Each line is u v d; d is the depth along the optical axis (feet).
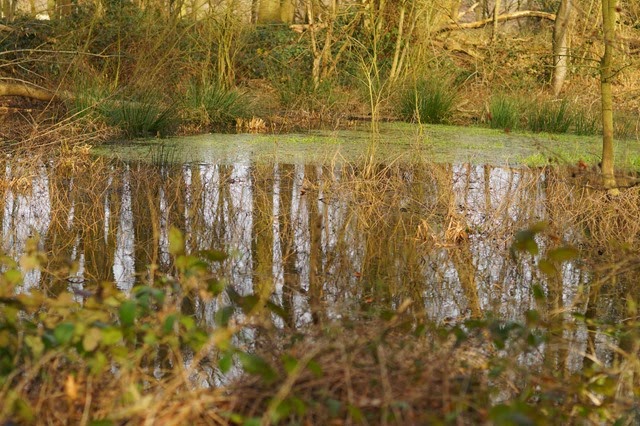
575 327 15.75
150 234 23.32
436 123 51.06
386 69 56.70
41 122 42.45
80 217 25.27
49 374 9.64
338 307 13.76
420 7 54.75
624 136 43.50
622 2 46.68
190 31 57.72
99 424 8.34
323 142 41.91
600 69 25.63
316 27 58.54
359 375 9.40
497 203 26.91
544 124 47.85
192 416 9.11
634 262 18.30
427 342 12.03
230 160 36.58
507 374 11.96
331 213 26.50
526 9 86.84
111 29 51.98
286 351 11.03
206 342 10.20
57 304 10.61
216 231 23.63
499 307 17.34
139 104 44.39
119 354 9.78
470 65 65.10
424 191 30.01
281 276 19.22
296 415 9.12
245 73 60.64
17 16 63.62
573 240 22.97
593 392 11.76
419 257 21.59
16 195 28.22
